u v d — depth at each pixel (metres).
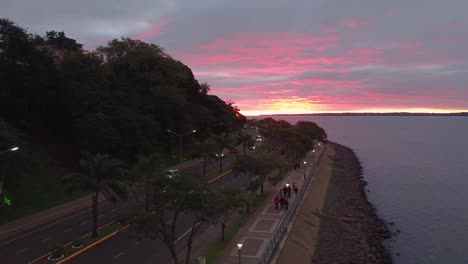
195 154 83.75
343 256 47.19
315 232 53.78
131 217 32.19
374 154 173.88
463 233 59.03
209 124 129.12
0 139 52.84
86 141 75.25
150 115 95.69
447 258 49.19
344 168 125.00
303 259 42.28
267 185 73.06
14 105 70.06
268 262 36.31
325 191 81.75
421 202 79.62
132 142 82.50
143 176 43.47
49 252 37.41
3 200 52.03
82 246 39.09
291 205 54.41
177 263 32.09
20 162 57.16
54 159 72.31
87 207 55.53
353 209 70.69
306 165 103.62
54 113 79.75
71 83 77.75
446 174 116.88
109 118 78.12
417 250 51.75
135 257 36.69
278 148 101.56
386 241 54.81
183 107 111.94
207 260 35.69
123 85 96.31
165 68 114.50
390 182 102.81
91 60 90.44
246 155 60.84
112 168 42.25
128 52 112.50
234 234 43.84
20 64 72.56
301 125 152.50
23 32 75.94
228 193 36.22
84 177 41.09
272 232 44.81
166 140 102.38
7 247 39.03
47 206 55.84
